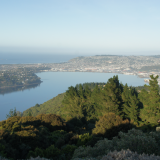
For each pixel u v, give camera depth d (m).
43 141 15.05
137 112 23.81
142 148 8.40
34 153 11.53
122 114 25.64
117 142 9.62
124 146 8.88
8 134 13.93
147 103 22.97
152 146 8.48
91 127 27.02
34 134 14.38
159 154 8.02
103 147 10.15
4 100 146.50
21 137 13.93
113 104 26.31
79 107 32.38
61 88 195.00
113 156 6.91
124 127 17.05
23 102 141.25
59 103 71.44
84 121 31.12
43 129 17.70
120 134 11.14
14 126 18.27
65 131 20.86
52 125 22.42
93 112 33.38
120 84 33.09
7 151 11.14
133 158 6.52
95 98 31.91
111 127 16.78
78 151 10.95
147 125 21.81
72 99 35.31
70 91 36.66
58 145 15.22
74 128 24.88
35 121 22.59
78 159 8.20
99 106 29.80
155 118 21.55
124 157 6.63
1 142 11.88
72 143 16.45
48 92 176.50
